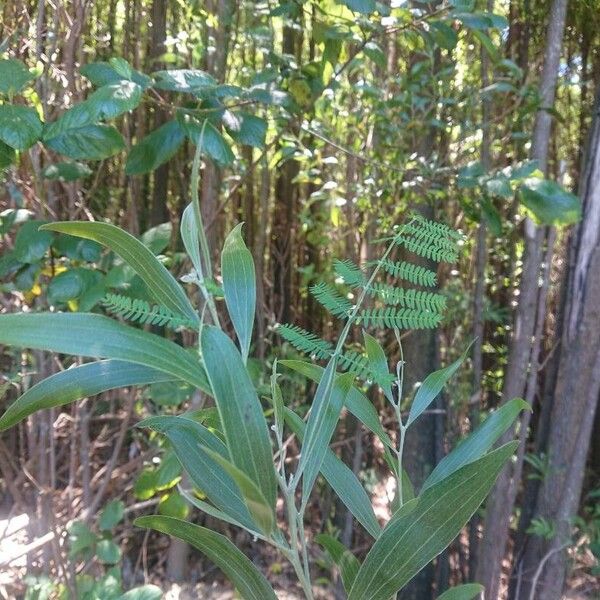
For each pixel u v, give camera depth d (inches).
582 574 38.5
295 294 51.6
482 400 48.4
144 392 31.7
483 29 27.4
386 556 12.2
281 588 39.8
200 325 11.4
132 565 39.8
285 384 39.9
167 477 26.7
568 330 31.9
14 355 28.3
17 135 18.8
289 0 29.4
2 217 24.3
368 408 14.9
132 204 34.5
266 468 10.9
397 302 12.8
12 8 28.3
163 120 38.4
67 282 21.2
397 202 36.3
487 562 31.5
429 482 14.0
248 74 35.9
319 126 36.5
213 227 34.4
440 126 32.8
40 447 31.6
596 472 46.3
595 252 30.6
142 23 38.1
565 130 49.2
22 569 33.6
